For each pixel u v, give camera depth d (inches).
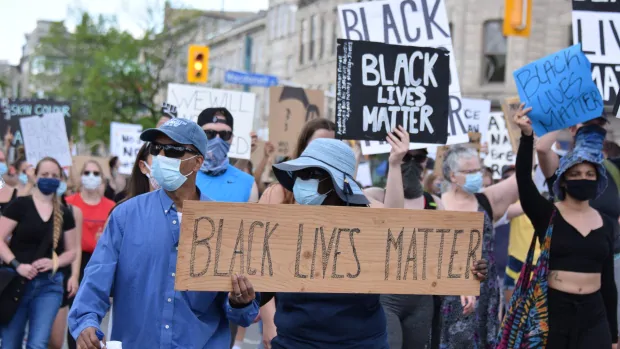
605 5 300.5
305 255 162.9
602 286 234.8
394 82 247.0
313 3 1907.0
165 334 162.9
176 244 165.9
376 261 166.4
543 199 233.0
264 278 160.2
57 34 1977.1
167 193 171.0
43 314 292.5
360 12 292.0
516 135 422.3
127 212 167.5
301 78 1968.5
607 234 232.2
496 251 404.5
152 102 1900.8
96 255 165.0
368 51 245.1
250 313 164.6
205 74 943.7
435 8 288.5
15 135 545.6
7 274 289.0
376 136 245.3
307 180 172.2
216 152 249.4
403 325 241.9
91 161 383.2
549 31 1344.7
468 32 1395.2
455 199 273.0
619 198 283.6
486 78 1393.9
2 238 291.1
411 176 254.2
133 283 164.2
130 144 706.2
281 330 173.0
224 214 158.2
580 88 256.1
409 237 168.2
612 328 237.3
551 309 229.8
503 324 237.0
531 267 233.0
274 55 2177.7
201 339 165.2
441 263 169.9
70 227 307.9
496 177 569.3
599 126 264.2
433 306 244.2
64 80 1973.4
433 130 249.1
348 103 243.9
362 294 169.5
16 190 361.1
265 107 2303.2
